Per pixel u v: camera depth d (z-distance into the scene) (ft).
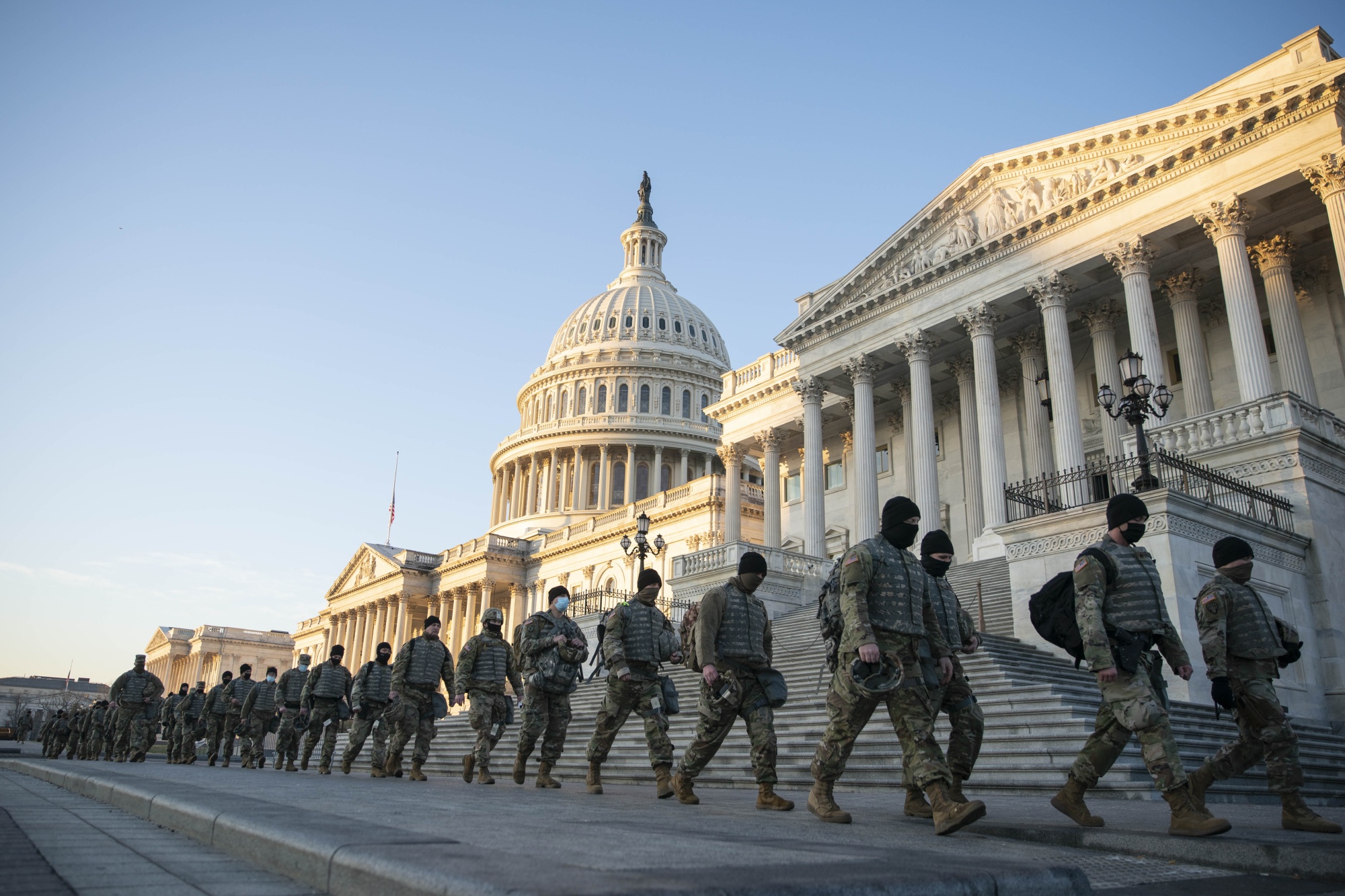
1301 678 65.00
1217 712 50.39
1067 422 101.71
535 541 271.49
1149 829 21.97
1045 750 41.52
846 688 23.09
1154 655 23.25
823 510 130.41
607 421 326.24
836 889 10.87
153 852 16.92
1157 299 116.06
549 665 39.91
